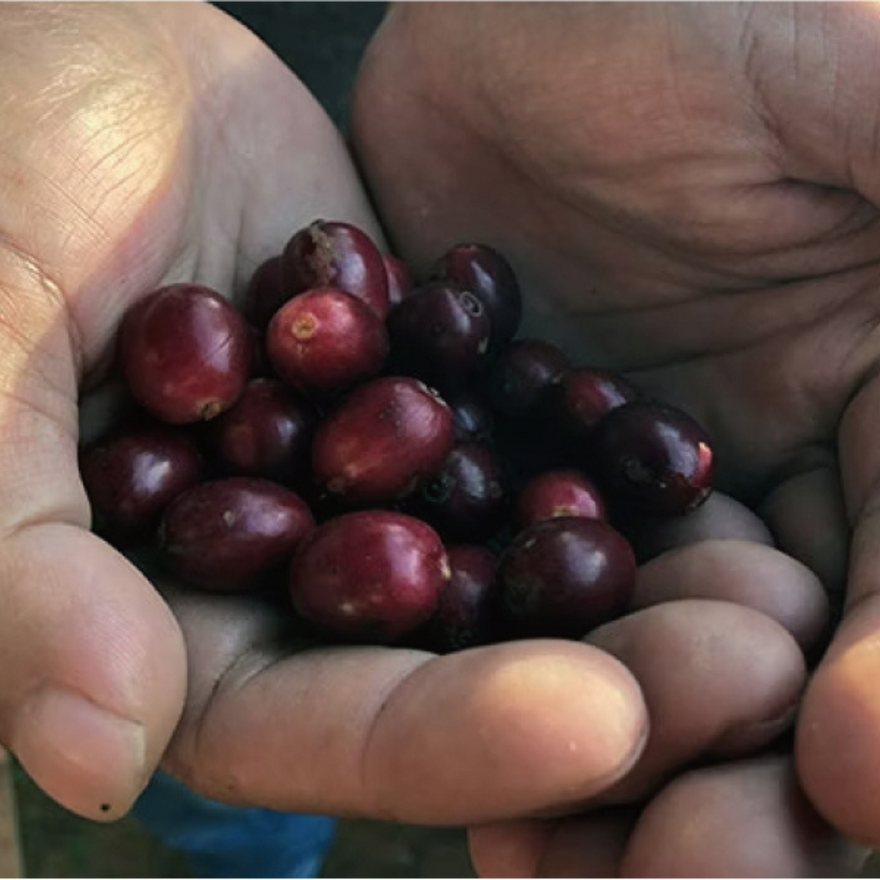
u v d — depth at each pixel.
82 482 0.16
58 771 0.13
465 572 0.16
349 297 0.18
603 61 0.19
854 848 0.13
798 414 0.20
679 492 0.18
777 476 0.20
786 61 0.18
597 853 0.14
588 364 0.22
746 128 0.19
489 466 0.18
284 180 0.22
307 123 0.22
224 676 0.15
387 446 0.17
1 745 0.14
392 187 0.23
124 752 0.13
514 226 0.22
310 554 0.15
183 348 0.17
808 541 0.19
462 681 0.13
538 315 0.22
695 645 0.13
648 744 0.13
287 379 0.18
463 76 0.21
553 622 0.15
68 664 0.13
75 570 0.14
